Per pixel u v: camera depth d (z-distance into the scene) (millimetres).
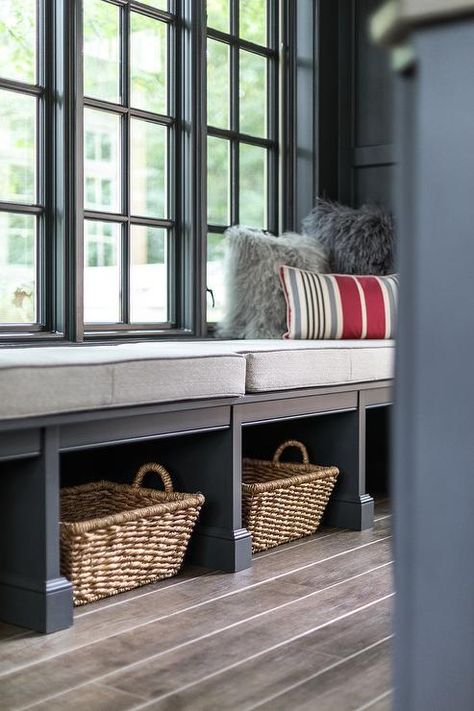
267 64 4457
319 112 4504
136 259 3736
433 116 706
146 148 3773
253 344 3293
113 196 3609
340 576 2674
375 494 4223
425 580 745
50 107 3283
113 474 3145
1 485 2246
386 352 3543
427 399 732
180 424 2602
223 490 2799
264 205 4453
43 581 2158
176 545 2646
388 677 1841
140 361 2387
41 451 2160
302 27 4508
